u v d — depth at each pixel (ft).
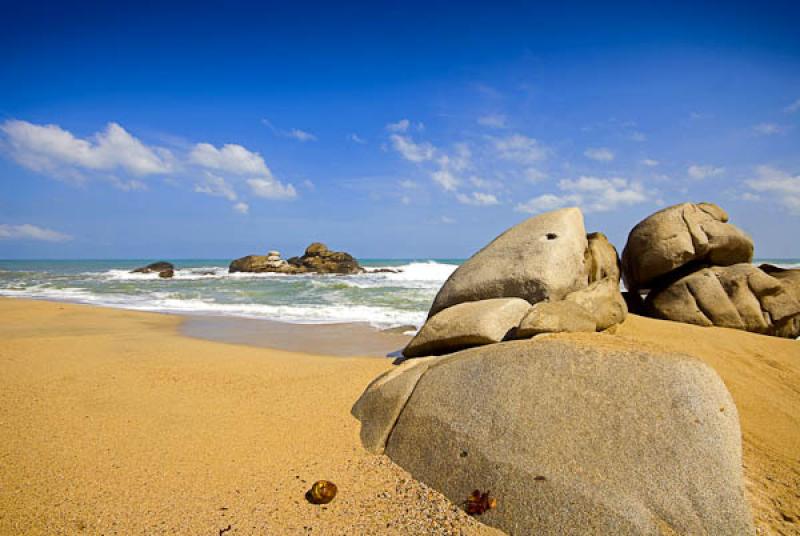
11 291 65.87
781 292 22.95
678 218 24.43
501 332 16.29
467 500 9.82
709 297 23.24
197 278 98.63
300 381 18.49
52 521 9.27
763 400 15.01
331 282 79.56
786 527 8.79
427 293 56.59
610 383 10.59
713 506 8.46
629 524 8.36
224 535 9.09
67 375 18.52
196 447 12.51
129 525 9.27
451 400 11.90
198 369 20.20
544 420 10.36
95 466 11.33
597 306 18.86
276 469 11.53
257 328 33.55
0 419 13.89
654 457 9.19
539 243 21.20
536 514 9.00
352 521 9.59
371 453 12.31
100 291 65.00
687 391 10.05
